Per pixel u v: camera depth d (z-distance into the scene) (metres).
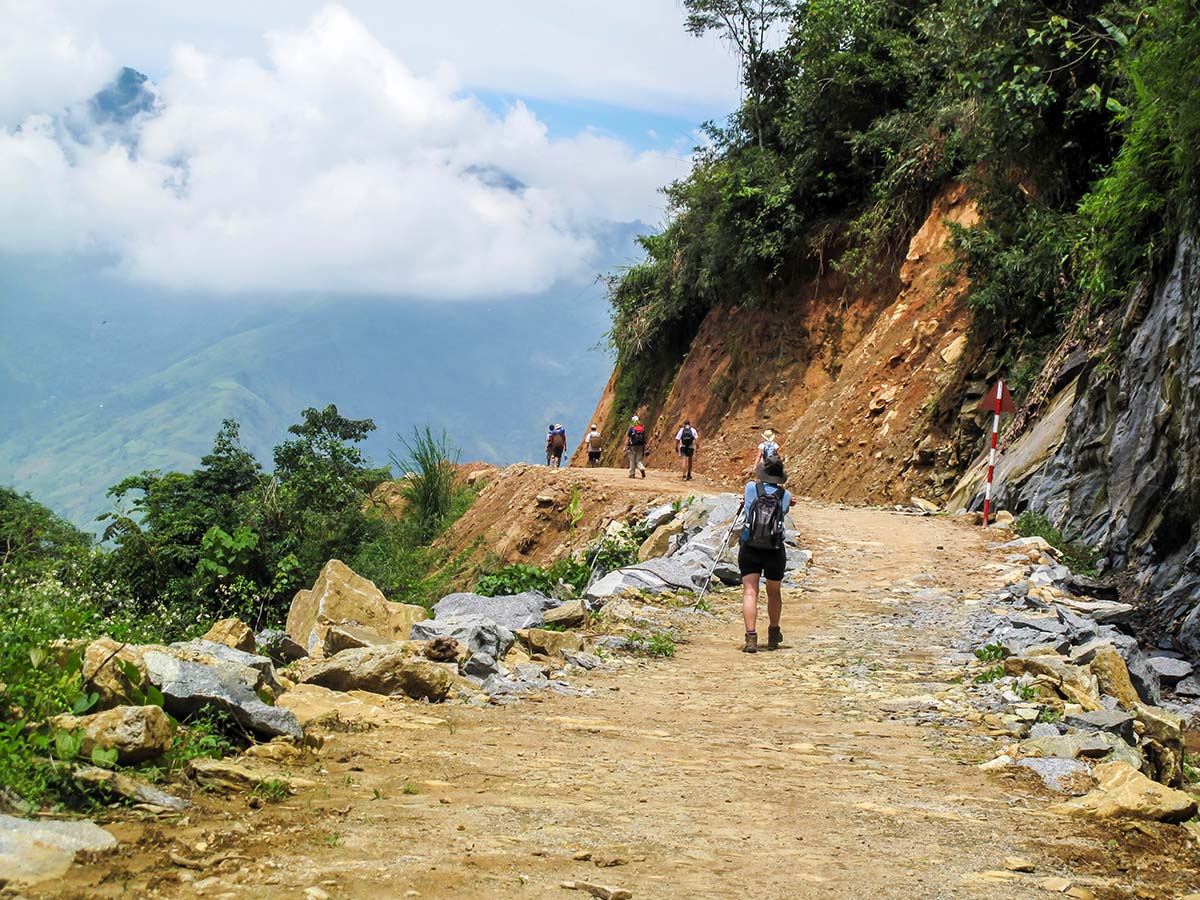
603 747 6.38
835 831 4.75
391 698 7.19
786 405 36.38
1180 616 12.54
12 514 24.20
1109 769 5.84
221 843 3.83
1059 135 23.98
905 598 14.16
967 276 28.12
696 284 43.16
